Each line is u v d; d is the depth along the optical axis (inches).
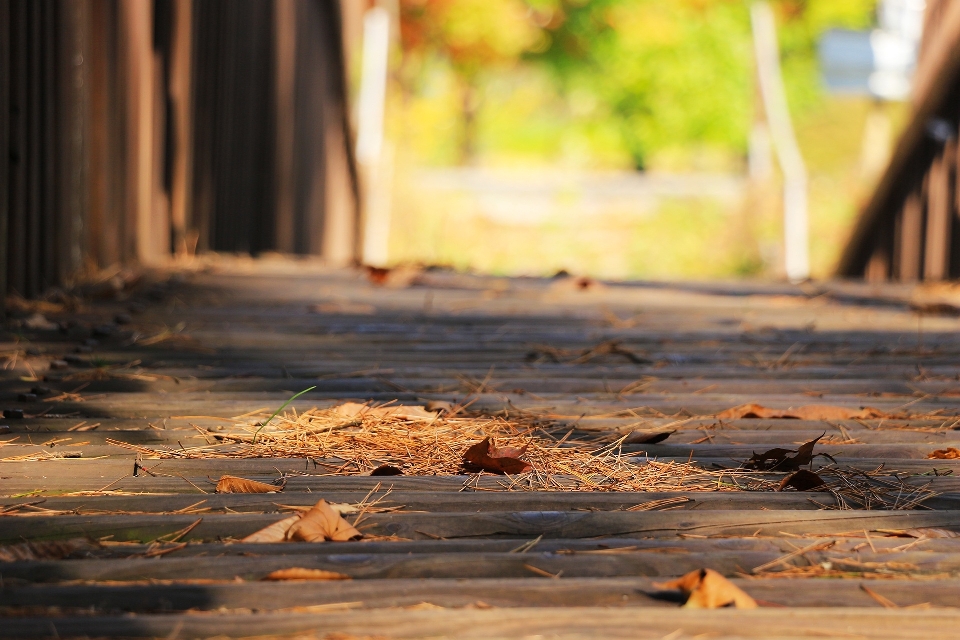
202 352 185.5
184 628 76.4
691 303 265.4
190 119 324.8
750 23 1000.2
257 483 109.1
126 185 280.1
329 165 603.5
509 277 320.5
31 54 211.9
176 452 122.1
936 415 150.7
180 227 320.2
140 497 104.1
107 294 235.3
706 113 1005.8
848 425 143.9
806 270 668.1
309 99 530.9
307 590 83.5
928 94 442.9
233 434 130.1
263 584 83.8
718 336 214.7
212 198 358.0
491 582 85.2
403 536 99.1
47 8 219.1
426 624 77.5
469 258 760.3
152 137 299.7
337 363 178.1
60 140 230.5
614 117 1064.8
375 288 284.5
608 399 157.9
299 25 500.7
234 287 274.1
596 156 1155.3
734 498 109.0
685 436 136.3
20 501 102.8
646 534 100.6
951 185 443.8
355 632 76.7
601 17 1032.2
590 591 84.9
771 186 774.5
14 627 75.7
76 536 96.0
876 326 235.1
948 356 199.2
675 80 1000.9
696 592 83.0
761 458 121.6
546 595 84.4
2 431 129.6
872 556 93.7
